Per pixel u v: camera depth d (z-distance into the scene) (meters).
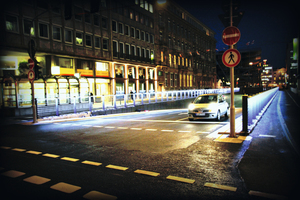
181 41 55.75
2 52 21.72
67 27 27.05
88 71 30.09
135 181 4.04
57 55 25.80
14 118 15.35
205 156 5.45
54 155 5.97
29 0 23.08
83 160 5.45
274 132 7.98
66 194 3.58
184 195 3.44
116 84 35.25
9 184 4.02
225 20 7.17
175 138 7.66
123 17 36.81
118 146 6.80
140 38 41.25
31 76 13.12
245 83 96.38
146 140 7.51
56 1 25.83
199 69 66.12
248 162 4.89
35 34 23.59
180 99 30.91
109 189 3.73
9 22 21.50
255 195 3.38
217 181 3.93
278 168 4.48
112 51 34.03
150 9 44.62
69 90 20.38
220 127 9.73
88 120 14.30
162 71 47.75
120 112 19.88
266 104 17.36
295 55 38.34
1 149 6.75
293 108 15.46
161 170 4.58
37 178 4.30
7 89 17.25
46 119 14.47
